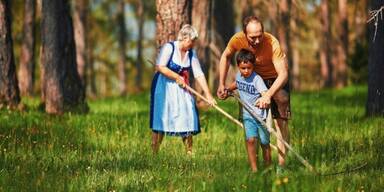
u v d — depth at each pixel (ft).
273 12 110.63
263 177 27.30
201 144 40.50
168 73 37.50
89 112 62.64
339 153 35.27
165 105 37.86
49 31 62.03
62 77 61.82
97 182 28.37
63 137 42.11
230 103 74.54
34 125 47.16
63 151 37.09
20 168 31.32
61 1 62.59
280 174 28.86
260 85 30.66
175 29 55.83
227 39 102.53
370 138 39.96
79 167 32.12
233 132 46.19
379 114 53.93
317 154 33.71
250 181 26.27
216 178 27.20
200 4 73.87
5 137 40.19
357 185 27.14
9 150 36.60
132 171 30.37
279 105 32.32
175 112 37.70
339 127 46.85
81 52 144.05
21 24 137.08
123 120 50.14
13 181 28.40
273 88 30.60
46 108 61.77
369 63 55.31
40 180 27.91
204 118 53.31
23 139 40.29
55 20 62.08
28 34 108.88
